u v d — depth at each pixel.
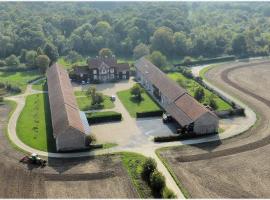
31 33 192.75
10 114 110.62
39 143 91.69
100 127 101.81
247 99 121.94
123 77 149.12
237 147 88.94
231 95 126.12
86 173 78.38
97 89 135.38
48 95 126.69
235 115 108.62
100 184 74.38
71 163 82.44
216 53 195.38
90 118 104.00
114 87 137.88
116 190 72.19
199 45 195.00
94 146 88.88
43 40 191.38
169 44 191.88
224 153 86.06
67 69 157.38
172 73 155.75
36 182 75.19
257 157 84.19
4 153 86.94
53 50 169.88
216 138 93.69
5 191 72.19
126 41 198.62
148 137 95.12
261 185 73.44
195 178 75.94
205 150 87.56
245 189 72.12
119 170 79.31
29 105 118.19
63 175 77.62
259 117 107.12
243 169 79.25
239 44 193.38
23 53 177.38
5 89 134.25
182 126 95.44
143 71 141.62
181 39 193.62
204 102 116.38
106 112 111.31
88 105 118.00
